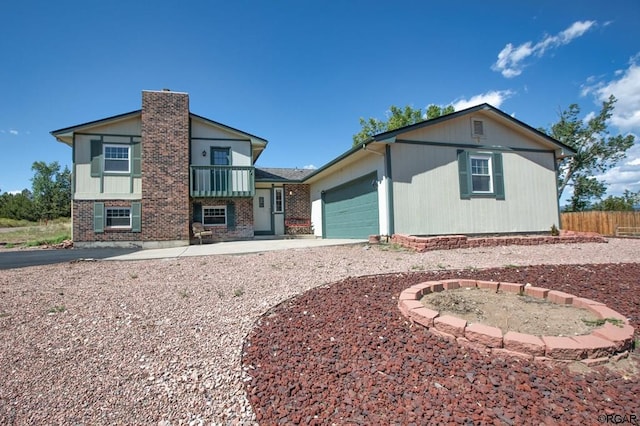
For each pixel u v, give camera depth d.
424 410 1.98
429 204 9.93
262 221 16.50
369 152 10.52
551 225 11.57
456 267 5.97
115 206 12.62
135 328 3.36
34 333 3.22
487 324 2.99
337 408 2.05
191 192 13.33
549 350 2.39
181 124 13.03
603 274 5.16
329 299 4.08
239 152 14.54
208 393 2.29
